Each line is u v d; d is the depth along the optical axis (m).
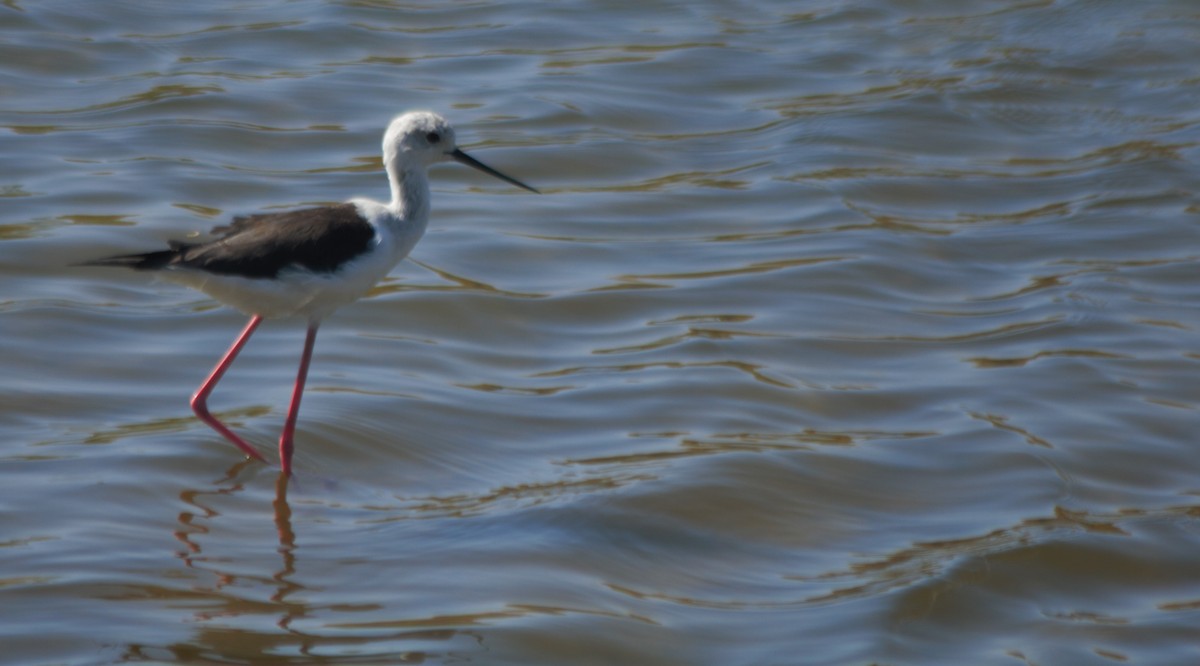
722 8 23.50
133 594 9.49
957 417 12.56
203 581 9.71
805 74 21.12
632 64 21.19
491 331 14.02
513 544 10.34
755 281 15.21
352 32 21.72
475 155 18.14
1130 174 18.30
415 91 19.94
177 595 9.52
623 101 19.92
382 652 8.98
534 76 20.64
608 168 18.08
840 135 19.09
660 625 9.47
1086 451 12.05
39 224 15.41
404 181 11.41
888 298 15.01
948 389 13.07
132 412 12.09
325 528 10.52
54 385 12.35
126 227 15.48
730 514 10.94
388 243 11.16
